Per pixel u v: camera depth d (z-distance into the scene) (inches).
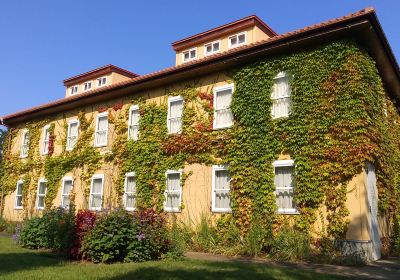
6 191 991.6
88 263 384.8
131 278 303.1
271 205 512.1
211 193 581.6
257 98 554.3
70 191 810.8
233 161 560.1
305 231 474.6
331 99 486.6
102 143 777.6
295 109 513.3
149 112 697.0
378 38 497.7
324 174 473.7
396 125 655.1
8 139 1038.4
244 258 459.2
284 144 515.8
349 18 462.9
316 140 488.4
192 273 327.9
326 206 470.0
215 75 619.8
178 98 660.7
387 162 553.9
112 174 736.3
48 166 878.4
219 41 951.6
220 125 598.9
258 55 560.7
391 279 334.0
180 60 1018.7
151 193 657.6
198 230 559.2
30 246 496.7
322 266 402.0
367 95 478.6
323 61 504.4
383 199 519.5
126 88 722.2
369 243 442.0
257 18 898.1
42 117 950.4
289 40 517.3
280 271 351.9
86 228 406.0
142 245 403.5
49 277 304.8
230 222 548.4
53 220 483.8
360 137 460.4
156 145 669.3
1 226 777.6
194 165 613.0
